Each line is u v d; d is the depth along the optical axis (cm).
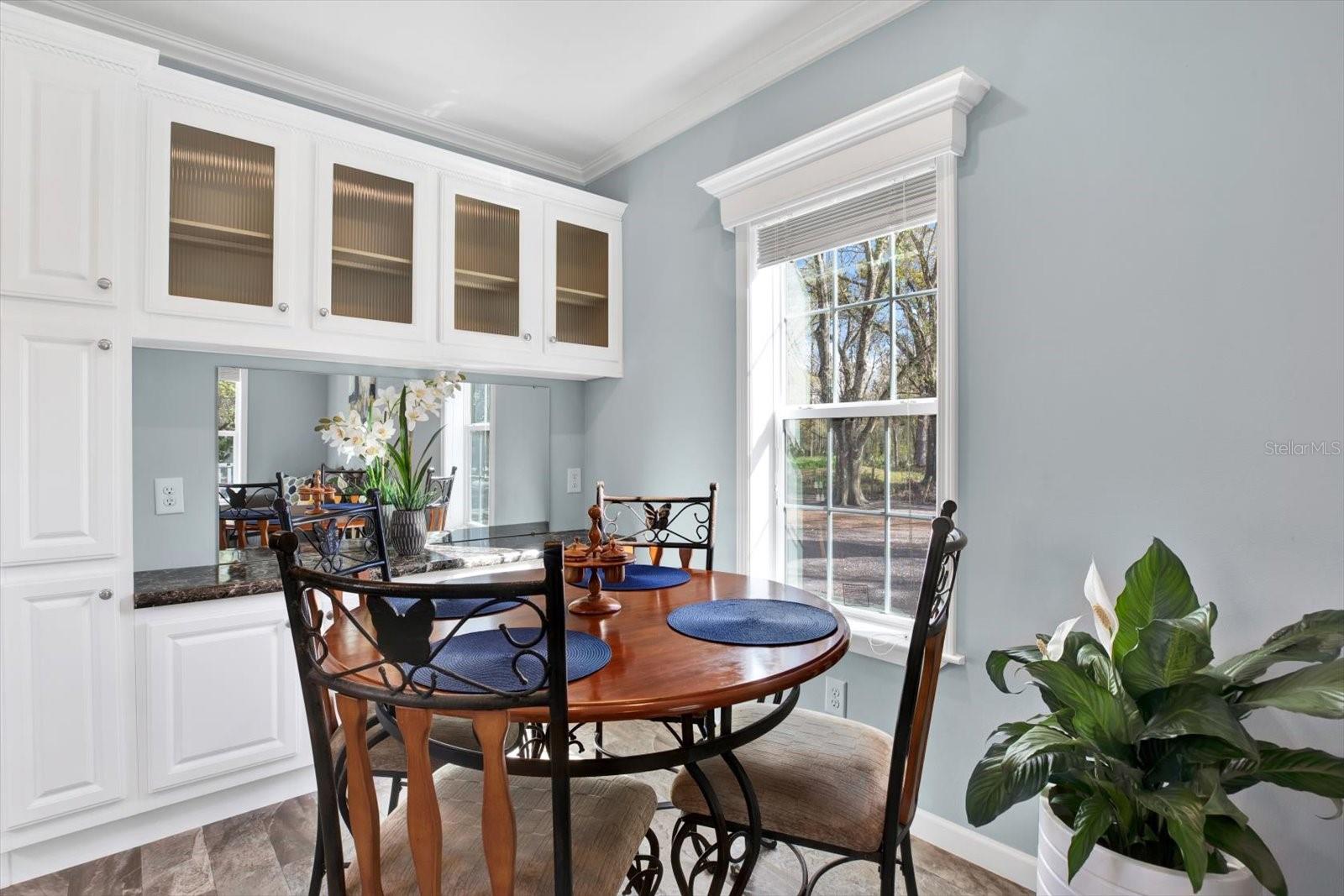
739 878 132
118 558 201
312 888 160
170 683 208
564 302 319
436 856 98
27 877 190
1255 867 109
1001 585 193
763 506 266
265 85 264
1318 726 140
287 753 229
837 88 237
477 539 324
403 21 233
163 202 214
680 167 302
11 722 185
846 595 244
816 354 254
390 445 295
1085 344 176
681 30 239
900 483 227
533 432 345
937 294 207
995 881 190
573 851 117
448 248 277
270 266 236
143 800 204
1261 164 149
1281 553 147
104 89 199
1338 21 140
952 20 204
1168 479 163
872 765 149
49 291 190
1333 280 140
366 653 130
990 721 194
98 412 198
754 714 174
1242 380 152
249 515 261
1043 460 184
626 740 279
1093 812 120
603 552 167
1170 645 118
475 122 306
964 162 201
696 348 295
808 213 246
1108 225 172
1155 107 164
